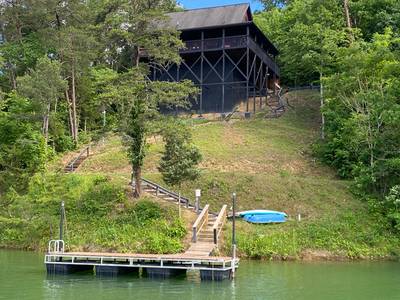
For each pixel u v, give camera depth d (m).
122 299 15.39
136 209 27.05
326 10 40.69
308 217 27.17
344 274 20.30
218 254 22.70
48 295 15.98
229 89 46.38
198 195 26.48
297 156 35.09
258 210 27.14
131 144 27.55
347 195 29.17
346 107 33.25
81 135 43.56
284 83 55.81
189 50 44.41
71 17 44.00
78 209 28.27
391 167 28.66
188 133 26.58
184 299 15.40
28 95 36.28
